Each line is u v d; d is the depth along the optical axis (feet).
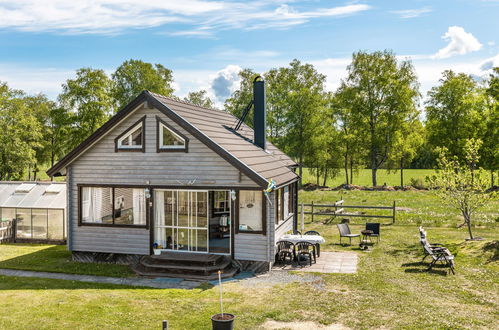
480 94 161.58
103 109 152.66
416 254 54.44
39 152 189.57
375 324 31.22
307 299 37.45
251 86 175.52
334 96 186.19
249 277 45.70
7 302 36.68
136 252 52.37
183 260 47.60
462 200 61.67
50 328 30.73
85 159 53.88
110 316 33.19
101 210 53.78
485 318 32.12
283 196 58.49
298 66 184.85
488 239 60.13
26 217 68.64
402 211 93.09
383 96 165.78
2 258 56.18
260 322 31.96
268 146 73.31
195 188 49.80
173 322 32.04
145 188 51.62
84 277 46.73
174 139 50.78
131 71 170.60
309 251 52.54
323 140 169.27
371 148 171.73
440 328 30.19
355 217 86.38
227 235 56.18
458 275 44.34
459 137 159.63
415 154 175.94
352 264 50.31
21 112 164.86
